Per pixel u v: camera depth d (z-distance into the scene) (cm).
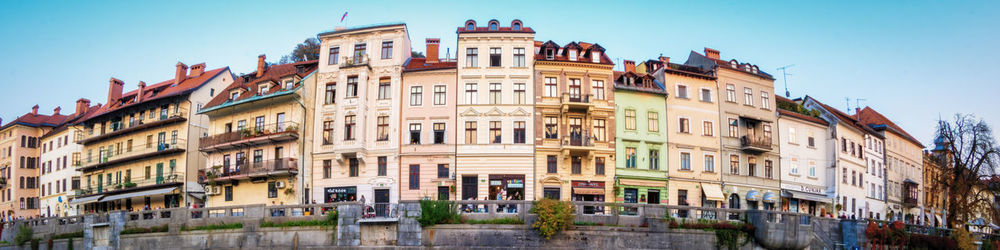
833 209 5803
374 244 3506
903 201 7188
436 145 4862
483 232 3494
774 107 5691
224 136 5356
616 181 4869
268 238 3619
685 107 5259
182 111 5981
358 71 4997
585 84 4988
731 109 5444
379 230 3525
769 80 5734
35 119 8112
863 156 6456
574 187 4831
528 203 3550
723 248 3581
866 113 7400
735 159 5375
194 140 5953
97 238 4053
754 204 5400
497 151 4834
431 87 4978
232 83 6284
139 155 6144
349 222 3522
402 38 5081
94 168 6756
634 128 5041
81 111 8025
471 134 4875
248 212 3694
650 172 5016
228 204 5372
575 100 4912
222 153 5500
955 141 5884
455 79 4969
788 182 5606
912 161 7694
